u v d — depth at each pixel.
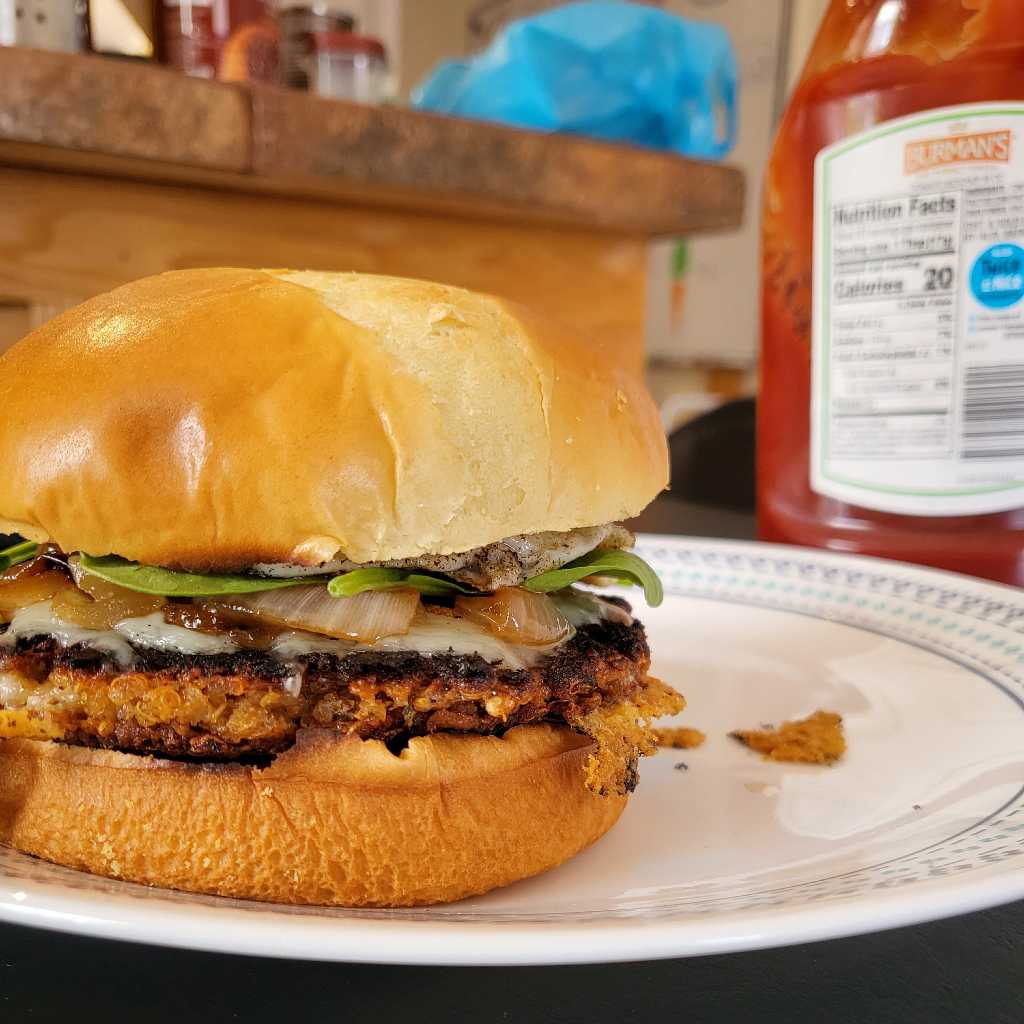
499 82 0.56
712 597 0.37
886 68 0.34
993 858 0.21
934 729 0.29
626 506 0.24
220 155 0.42
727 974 0.19
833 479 0.37
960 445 0.35
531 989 0.19
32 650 0.23
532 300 0.55
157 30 0.45
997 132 0.33
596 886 0.24
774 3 0.99
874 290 0.35
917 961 0.20
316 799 0.22
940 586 0.34
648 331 1.15
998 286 0.34
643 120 0.57
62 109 0.39
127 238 0.44
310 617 0.22
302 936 0.17
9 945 0.20
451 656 0.23
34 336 0.24
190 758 0.23
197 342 0.22
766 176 0.38
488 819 0.23
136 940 0.17
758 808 0.27
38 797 0.23
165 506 0.22
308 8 0.55
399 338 0.23
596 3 0.56
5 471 0.23
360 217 0.49
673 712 0.25
